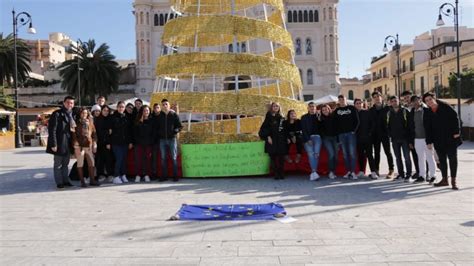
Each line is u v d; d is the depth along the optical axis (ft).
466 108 94.48
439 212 22.49
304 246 16.97
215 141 38.70
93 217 22.52
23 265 15.26
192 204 25.55
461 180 33.71
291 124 36.96
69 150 33.12
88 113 34.30
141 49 196.34
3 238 18.69
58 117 32.55
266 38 41.06
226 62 39.34
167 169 36.70
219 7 55.72
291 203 25.45
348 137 35.27
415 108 33.22
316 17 205.26
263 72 39.52
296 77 42.34
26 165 52.65
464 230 18.89
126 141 35.76
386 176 36.19
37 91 205.05
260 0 46.24
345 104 35.88
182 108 39.32
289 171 38.60
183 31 41.09
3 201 27.66
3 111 103.04
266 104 39.37
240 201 26.37
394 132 34.24
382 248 16.55
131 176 38.34
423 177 33.32
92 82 161.27
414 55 182.39
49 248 17.19
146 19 196.13
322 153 37.35
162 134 35.45
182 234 18.97
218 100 39.04
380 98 36.40
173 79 47.34
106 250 16.83
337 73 203.41
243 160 37.58
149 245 17.42
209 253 16.29
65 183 33.68
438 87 146.30
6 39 155.33
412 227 19.54
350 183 33.24
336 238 18.01
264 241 17.74
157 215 22.80
